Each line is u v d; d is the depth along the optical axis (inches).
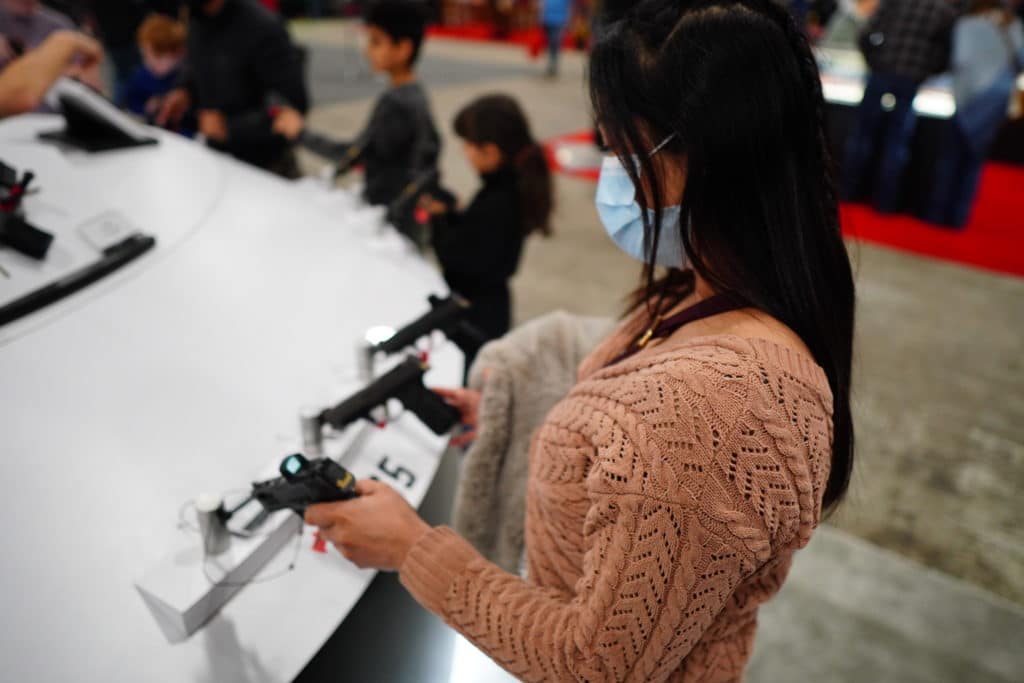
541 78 362.9
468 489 50.0
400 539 30.6
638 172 25.4
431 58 402.0
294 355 50.3
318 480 31.8
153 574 34.9
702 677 28.5
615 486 23.1
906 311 145.3
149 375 43.6
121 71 186.7
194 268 52.9
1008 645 76.0
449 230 86.2
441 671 51.6
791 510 22.8
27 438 37.8
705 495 22.2
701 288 28.7
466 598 27.9
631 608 22.9
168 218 56.9
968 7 169.8
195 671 32.8
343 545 31.9
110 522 36.4
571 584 28.4
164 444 40.6
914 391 118.5
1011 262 170.2
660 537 22.4
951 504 94.7
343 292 59.5
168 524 37.3
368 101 289.4
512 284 148.3
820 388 24.2
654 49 24.1
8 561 33.4
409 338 46.2
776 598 80.3
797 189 23.9
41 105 76.4
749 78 22.6
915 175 190.9
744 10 23.5
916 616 78.9
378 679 44.8
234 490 39.5
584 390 27.6
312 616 36.4
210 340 47.9
